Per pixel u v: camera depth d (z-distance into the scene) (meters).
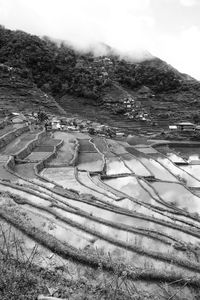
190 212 34.91
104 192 35.38
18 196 21.12
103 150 64.75
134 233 19.48
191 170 58.97
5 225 13.84
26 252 11.65
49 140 64.44
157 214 29.38
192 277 11.27
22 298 7.92
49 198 24.31
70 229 16.89
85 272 11.02
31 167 42.03
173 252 17.41
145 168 53.47
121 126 102.38
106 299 8.84
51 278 9.88
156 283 10.95
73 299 8.71
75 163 50.53
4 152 47.44
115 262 11.78
